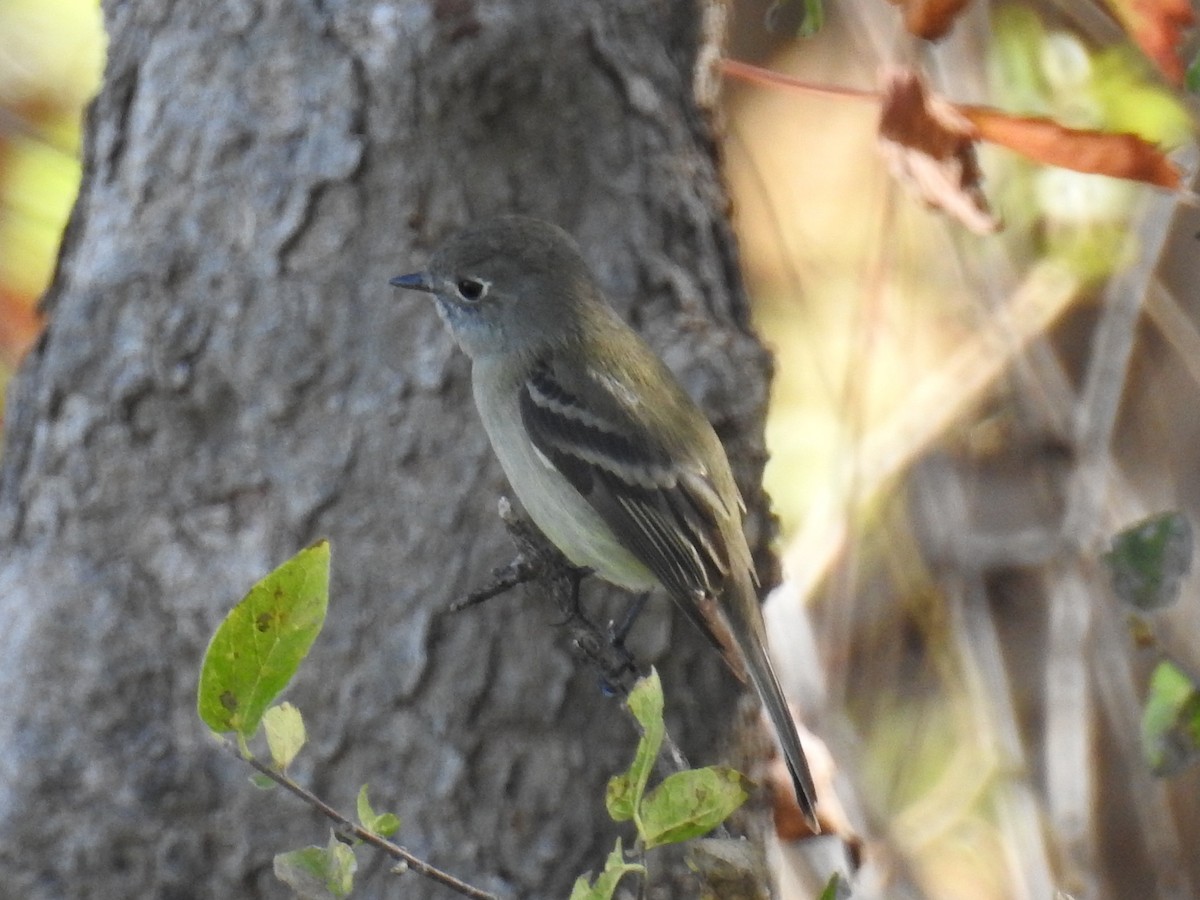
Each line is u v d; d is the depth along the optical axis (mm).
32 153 13375
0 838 9453
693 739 9906
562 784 9492
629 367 9961
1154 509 14195
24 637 9617
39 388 9875
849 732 13367
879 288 13234
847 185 15062
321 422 9562
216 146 9727
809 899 12500
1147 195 13281
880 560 14484
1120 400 14539
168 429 9617
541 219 9836
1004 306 13883
